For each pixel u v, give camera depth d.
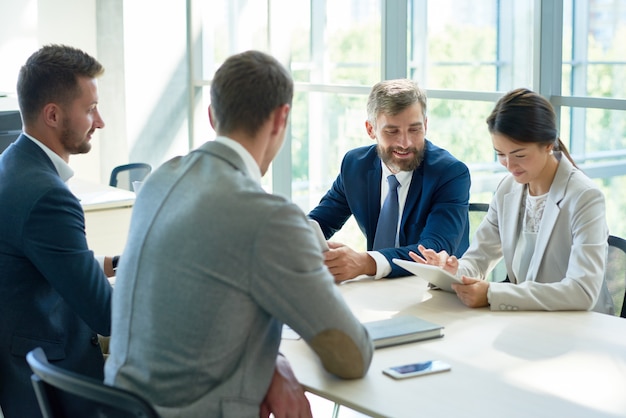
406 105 2.92
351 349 1.82
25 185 2.23
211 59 6.63
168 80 6.62
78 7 6.39
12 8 6.15
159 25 6.53
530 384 1.88
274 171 6.18
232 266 1.67
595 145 4.04
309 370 1.98
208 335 1.68
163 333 1.70
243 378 1.72
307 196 5.97
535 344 2.13
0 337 2.23
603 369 1.96
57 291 2.24
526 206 2.74
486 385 1.88
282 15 5.89
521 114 2.50
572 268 2.48
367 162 3.15
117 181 4.82
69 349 2.33
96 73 2.42
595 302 2.43
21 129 4.57
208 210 1.68
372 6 5.20
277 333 1.81
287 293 1.68
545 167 2.64
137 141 6.53
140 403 1.60
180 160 1.86
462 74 4.65
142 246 1.74
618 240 2.68
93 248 3.96
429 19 4.80
